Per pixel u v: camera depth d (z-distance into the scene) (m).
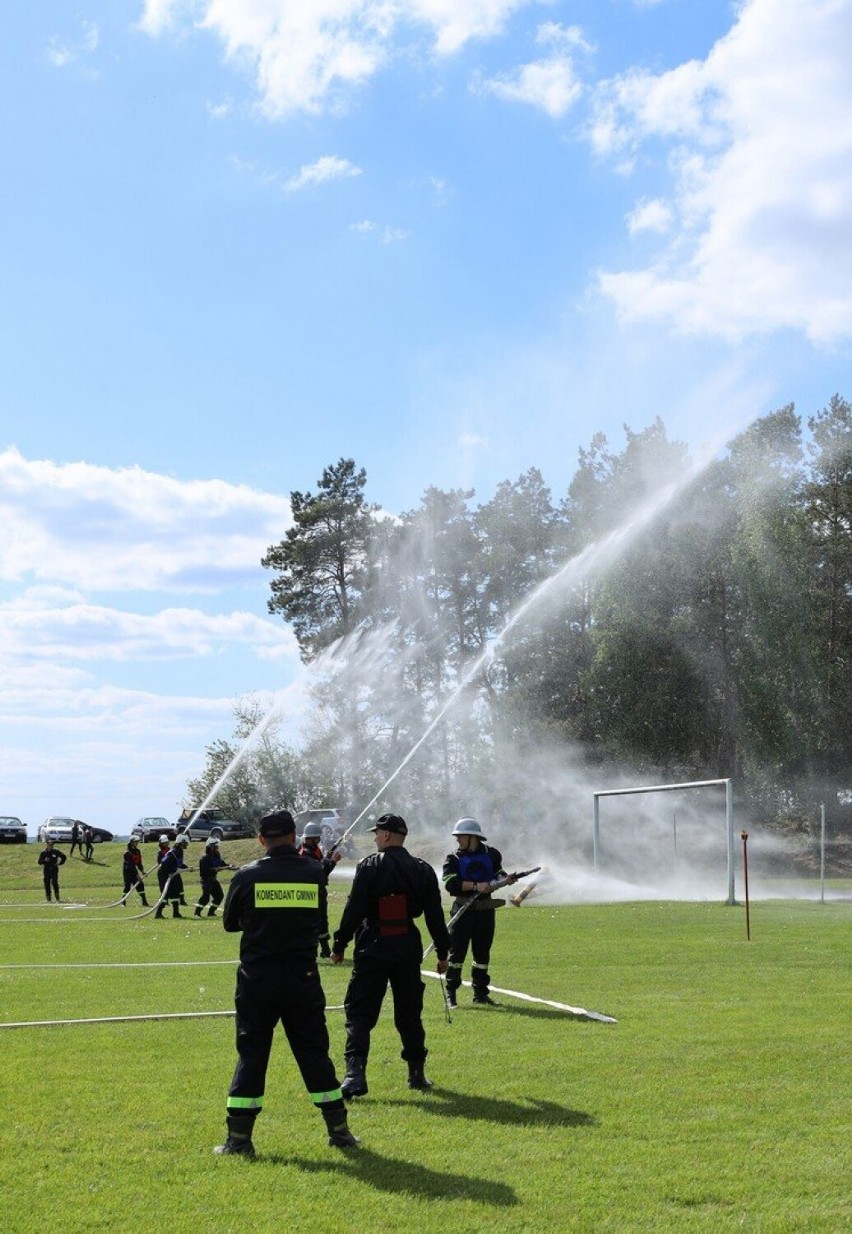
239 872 7.00
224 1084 8.23
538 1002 11.73
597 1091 7.89
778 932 19.23
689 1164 6.29
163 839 28.22
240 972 6.91
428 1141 6.82
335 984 13.56
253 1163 6.44
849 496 54.75
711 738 56.16
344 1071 8.85
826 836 52.25
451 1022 10.61
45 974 14.80
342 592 63.91
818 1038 9.52
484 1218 5.54
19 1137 6.92
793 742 51.84
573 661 58.66
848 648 54.44
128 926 24.12
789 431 56.09
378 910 8.31
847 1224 5.39
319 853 17.34
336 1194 5.91
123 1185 6.07
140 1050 9.43
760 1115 7.22
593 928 20.31
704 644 55.12
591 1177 6.12
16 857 55.31
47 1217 5.58
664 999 11.76
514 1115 7.34
